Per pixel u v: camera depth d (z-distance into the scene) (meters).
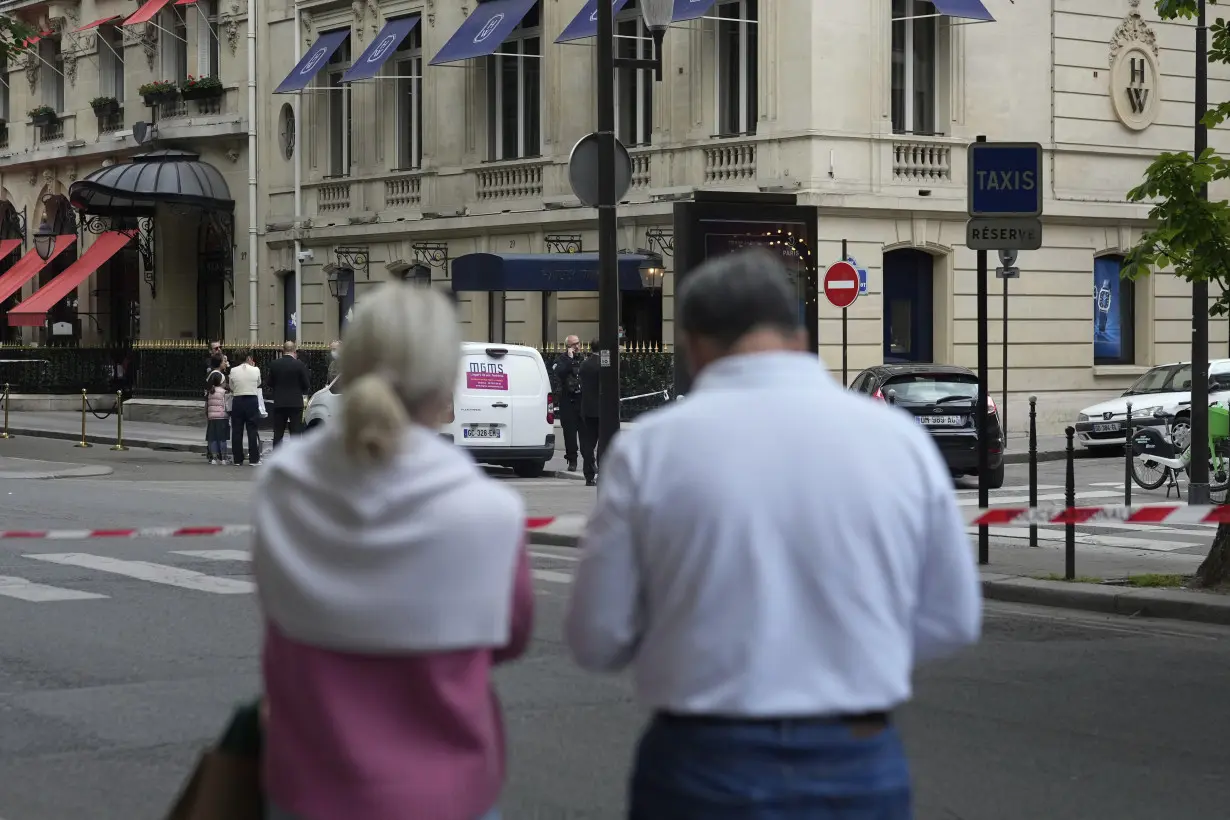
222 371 37.12
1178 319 42.44
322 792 4.00
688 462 4.09
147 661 12.36
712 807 4.00
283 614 4.06
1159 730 10.38
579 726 10.34
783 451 4.08
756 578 4.01
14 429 45.78
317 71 45.97
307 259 47.94
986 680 11.98
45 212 60.84
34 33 38.72
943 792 8.85
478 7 42.53
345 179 46.84
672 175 38.56
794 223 21.06
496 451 31.33
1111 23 40.53
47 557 18.45
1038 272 39.56
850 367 36.47
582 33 38.06
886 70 36.84
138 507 24.48
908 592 4.15
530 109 42.44
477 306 43.56
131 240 55.22
